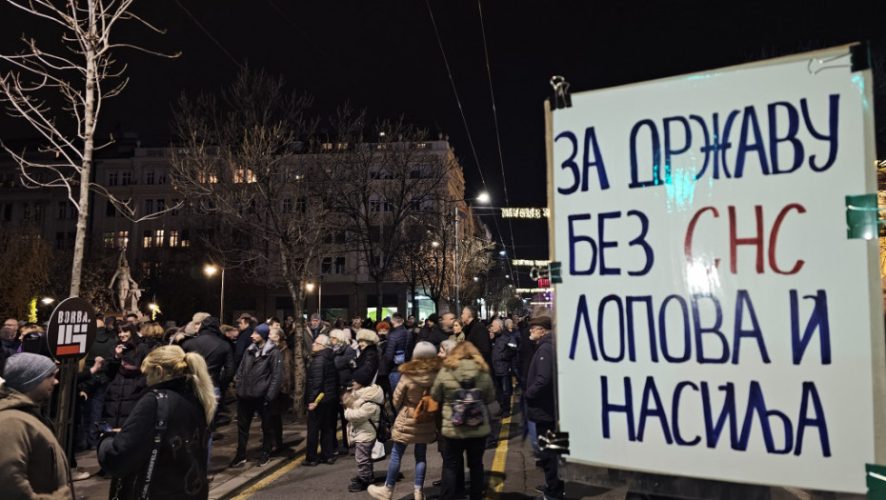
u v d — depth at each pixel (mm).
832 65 2096
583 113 2461
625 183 2365
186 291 49562
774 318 2102
